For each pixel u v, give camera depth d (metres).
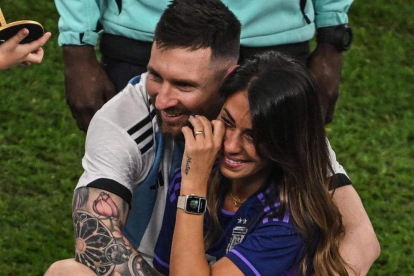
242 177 5.68
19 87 11.70
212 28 5.74
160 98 5.80
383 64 13.02
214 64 5.77
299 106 5.49
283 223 5.66
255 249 5.62
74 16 7.38
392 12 14.12
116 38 7.32
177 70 5.71
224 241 5.94
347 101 12.13
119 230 5.78
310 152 5.64
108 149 5.88
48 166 10.33
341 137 11.38
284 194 5.68
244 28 7.16
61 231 9.29
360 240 5.97
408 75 12.81
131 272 5.69
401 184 10.58
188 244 5.60
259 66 5.53
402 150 11.24
